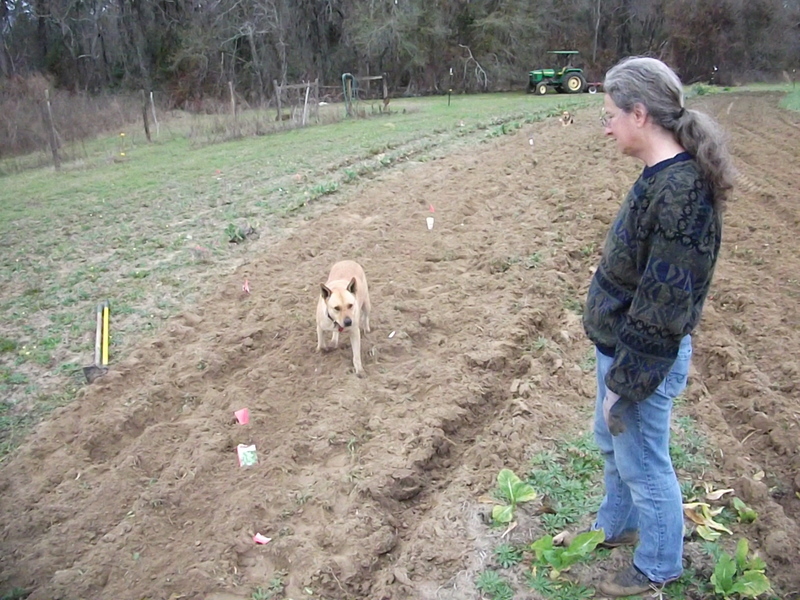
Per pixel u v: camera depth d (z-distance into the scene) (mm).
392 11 44531
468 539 3545
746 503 3643
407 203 10312
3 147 19250
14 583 3555
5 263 8484
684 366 2701
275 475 4285
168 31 42875
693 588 3070
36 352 6035
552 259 7461
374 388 5223
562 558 3119
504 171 12148
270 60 42656
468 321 6180
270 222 9633
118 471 4336
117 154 17891
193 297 7109
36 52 42031
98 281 7660
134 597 3396
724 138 2334
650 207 2369
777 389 4855
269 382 5371
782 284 6660
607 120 2523
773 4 45812
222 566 3576
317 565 3486
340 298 5309
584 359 5461
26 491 4227
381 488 4027
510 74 45656
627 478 2844
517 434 4359
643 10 48781
